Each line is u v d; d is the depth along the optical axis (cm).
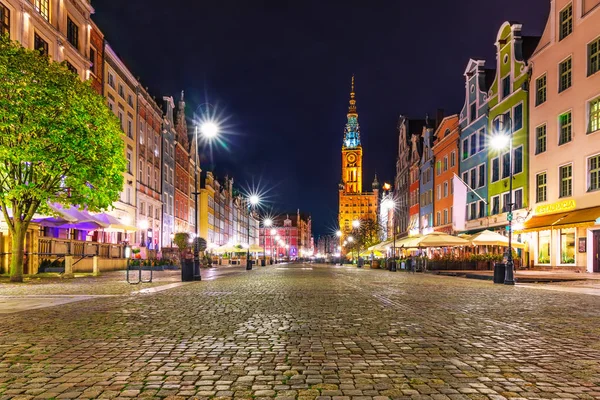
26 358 621
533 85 3806
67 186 2264
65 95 2084
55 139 2053
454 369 566
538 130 3766
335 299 1387
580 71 3247
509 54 4231
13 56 2009
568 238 3425
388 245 4834
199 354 645
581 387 495
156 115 5553
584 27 3212
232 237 11106
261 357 627
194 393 474
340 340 742
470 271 3612
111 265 3484
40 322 921
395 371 556
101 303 1256
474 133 4944
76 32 3675
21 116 2058
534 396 466
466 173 5169
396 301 1333
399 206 8675
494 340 743
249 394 471
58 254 2727
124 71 4525
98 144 2247
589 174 3166
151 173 5369
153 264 4009
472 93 5047
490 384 504
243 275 3150
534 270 3688
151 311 1094
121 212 4372
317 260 14262
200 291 1673
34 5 3075
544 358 623
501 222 4206
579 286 2005
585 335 791
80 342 726
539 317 1005
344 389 486
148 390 484
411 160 7594
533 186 3775
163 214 5822
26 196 2189
